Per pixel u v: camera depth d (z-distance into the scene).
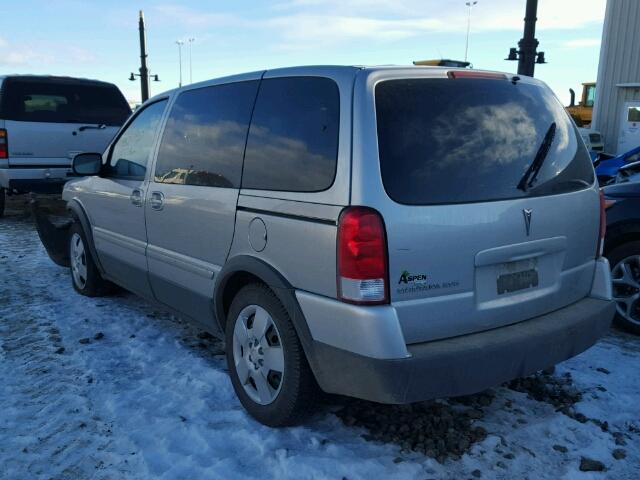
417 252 2.66
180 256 3.91
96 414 3.41
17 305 5.36
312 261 2.82
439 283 2.72
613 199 4.72
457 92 2.96
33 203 6.09
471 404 3.49
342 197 2.69
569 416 3.35
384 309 2.60
